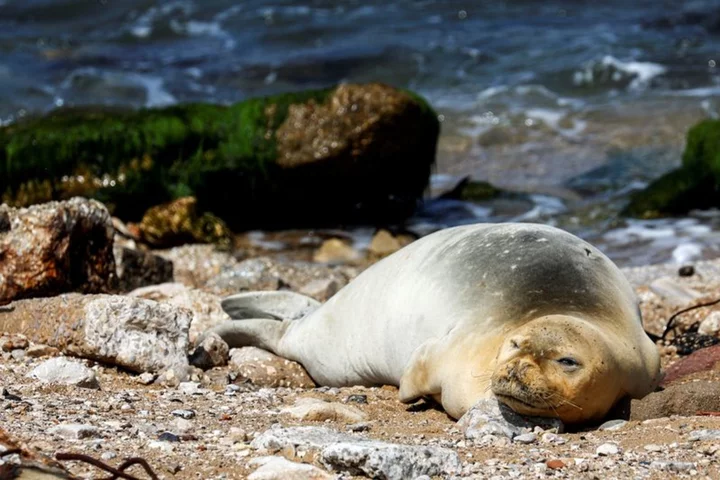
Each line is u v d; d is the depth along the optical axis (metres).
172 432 20.95
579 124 72.50
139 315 27.39
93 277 33.75
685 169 56.34
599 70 81.75
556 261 25.64
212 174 55.06
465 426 22.53
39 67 85.31
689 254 48.75
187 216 50.97
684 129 70.44
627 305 25.72
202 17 100.12
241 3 104.12
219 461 18.98
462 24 96.19
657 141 68.50
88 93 80.25
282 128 56.12
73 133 55.53
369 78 84.31
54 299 28.55
